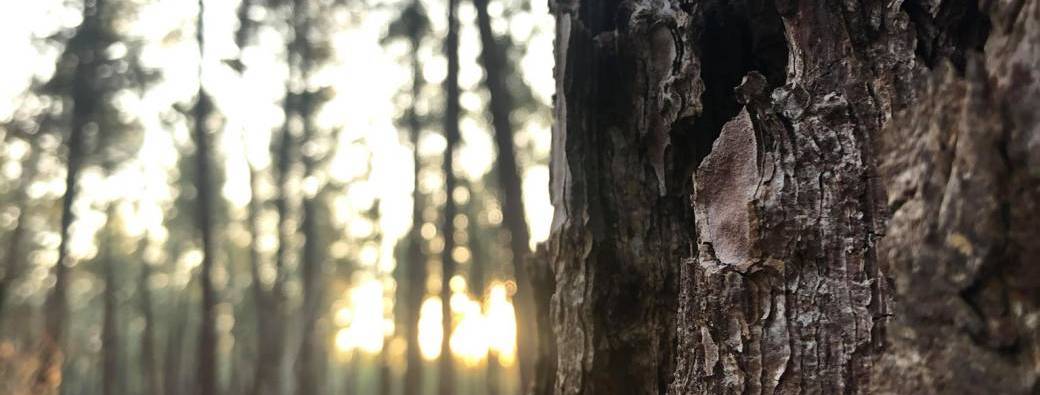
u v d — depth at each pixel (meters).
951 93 0.85
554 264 1.77
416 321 12.83
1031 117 0.76
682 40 1.52
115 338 18.77
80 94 13.07
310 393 14.78
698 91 1.48
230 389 18.25
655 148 1.59
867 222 1.05
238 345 19.33
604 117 1.66
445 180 10.46
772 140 1.16
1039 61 0.76
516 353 5.75
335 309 21.91
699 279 1.24
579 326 1.62
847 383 1.03
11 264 14.09
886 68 1.09
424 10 11.52
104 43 13.16
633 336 1.57
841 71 1.13
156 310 22.92
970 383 0.80
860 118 1.09
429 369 21.47
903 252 0.89
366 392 27.19
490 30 7.45
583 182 1.65
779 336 1.10
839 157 1.09
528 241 7.29
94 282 20.84
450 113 9.99
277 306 14.31
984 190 0.79
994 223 0.78
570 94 1.68
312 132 14.01
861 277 1.04
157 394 21.08
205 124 12.05
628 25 1.64
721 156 1.25
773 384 1.10
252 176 13.64
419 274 12.96
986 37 1.01
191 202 17.19
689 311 1.27
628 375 1.57
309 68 13.40
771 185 1.14
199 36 11.96
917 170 0.89
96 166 15.12
